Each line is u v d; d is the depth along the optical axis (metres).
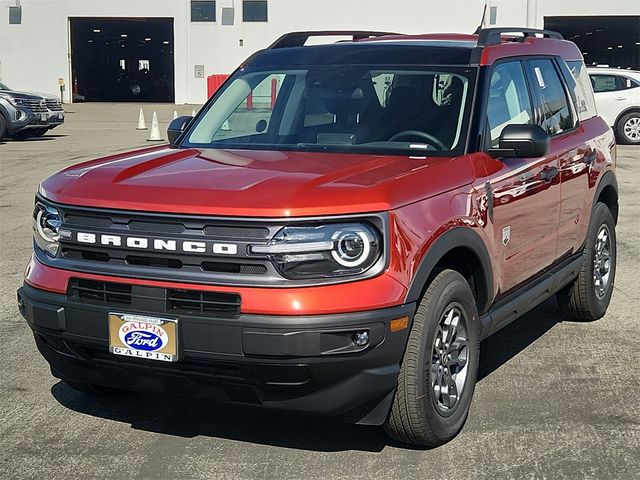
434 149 4.77
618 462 4.17
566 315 6.61
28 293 4.26
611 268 6.73
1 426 4.62
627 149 19.30
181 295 3.89
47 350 4.38
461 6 39.44
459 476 4.03
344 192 3.89
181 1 41.19
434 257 4.10
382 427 4.51
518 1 39.38
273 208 3.77
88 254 4.14
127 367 4.07
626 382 5.28
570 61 6.49
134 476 4.04
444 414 4.33
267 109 5.34
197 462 4.19
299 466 4.14
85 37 48.06
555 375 5.41
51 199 4.23
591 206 6.26
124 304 3.99
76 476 4.04
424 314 4.10
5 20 41.88
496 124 5.06
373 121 4.99
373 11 39.91
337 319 3.74
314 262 3.78
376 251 3.86
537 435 4.49
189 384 4.05
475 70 5.07
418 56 5.28
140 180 4.19
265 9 40.78
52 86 42.56
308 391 3.88
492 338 6.22
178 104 42.12
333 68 5.38
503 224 4.84
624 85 20.45
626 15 39.69
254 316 3.75
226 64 41.59
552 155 5.54
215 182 4.08
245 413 4.82
